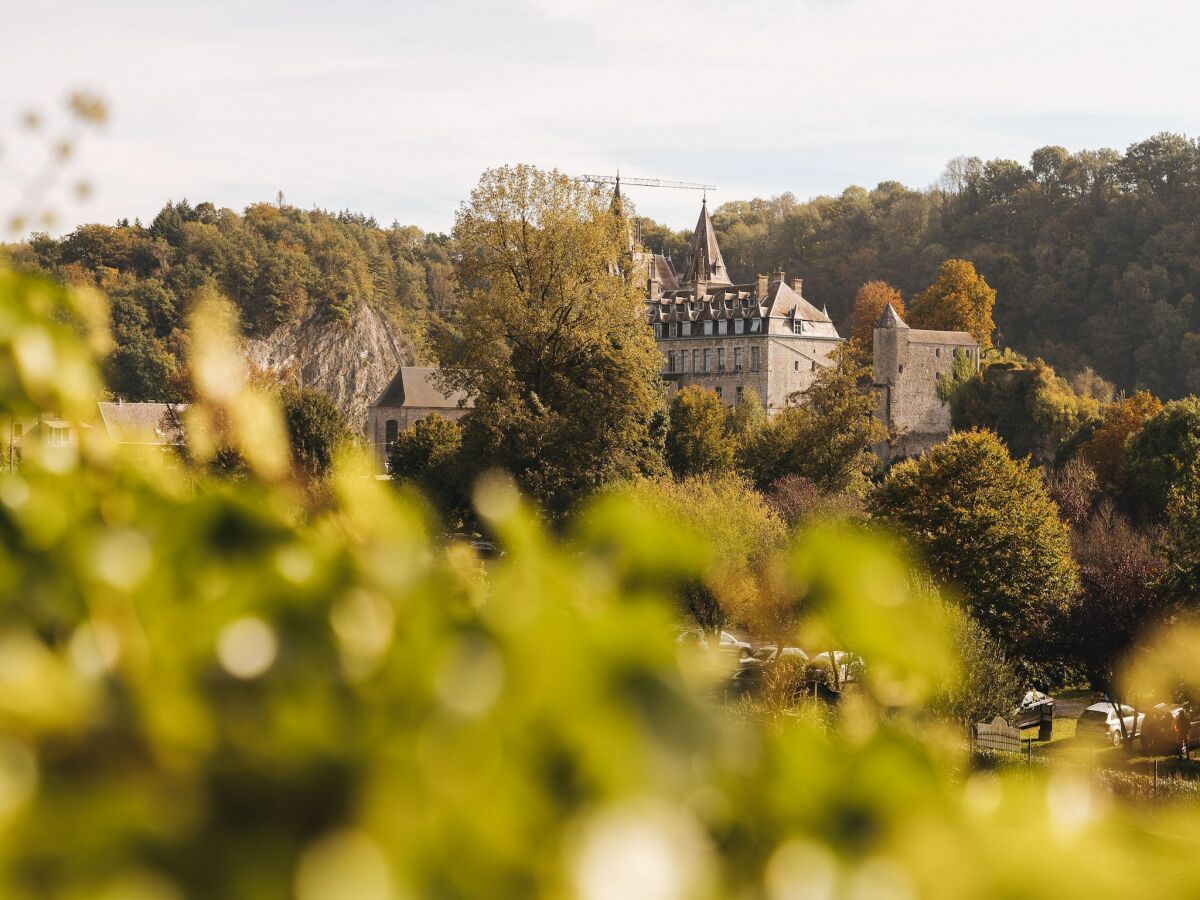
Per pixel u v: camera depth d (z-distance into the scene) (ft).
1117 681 104.32
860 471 205.57
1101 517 165.68
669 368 415.03
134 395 389.19
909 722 4.22
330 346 541.34
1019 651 113.29
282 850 3.00
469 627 3.57
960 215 572.92
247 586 3.84
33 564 4.27
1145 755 99.50
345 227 607.78
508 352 166.40
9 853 2.84
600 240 162.61
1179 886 3.26
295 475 5.24
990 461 119.85
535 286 163.63
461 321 167.94
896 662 4.40
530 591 3.91
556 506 150.20
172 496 5.04
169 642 3.76
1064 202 547.08
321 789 3.22
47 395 6.41
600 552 4.28
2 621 3.99
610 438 160.04
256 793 3.19
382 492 4.99
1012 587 113.60
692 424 219.61
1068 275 506.89
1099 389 390.21
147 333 409.69
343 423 177.17
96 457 5.52
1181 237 498.28
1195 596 98.37
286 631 3.68
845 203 613.52
